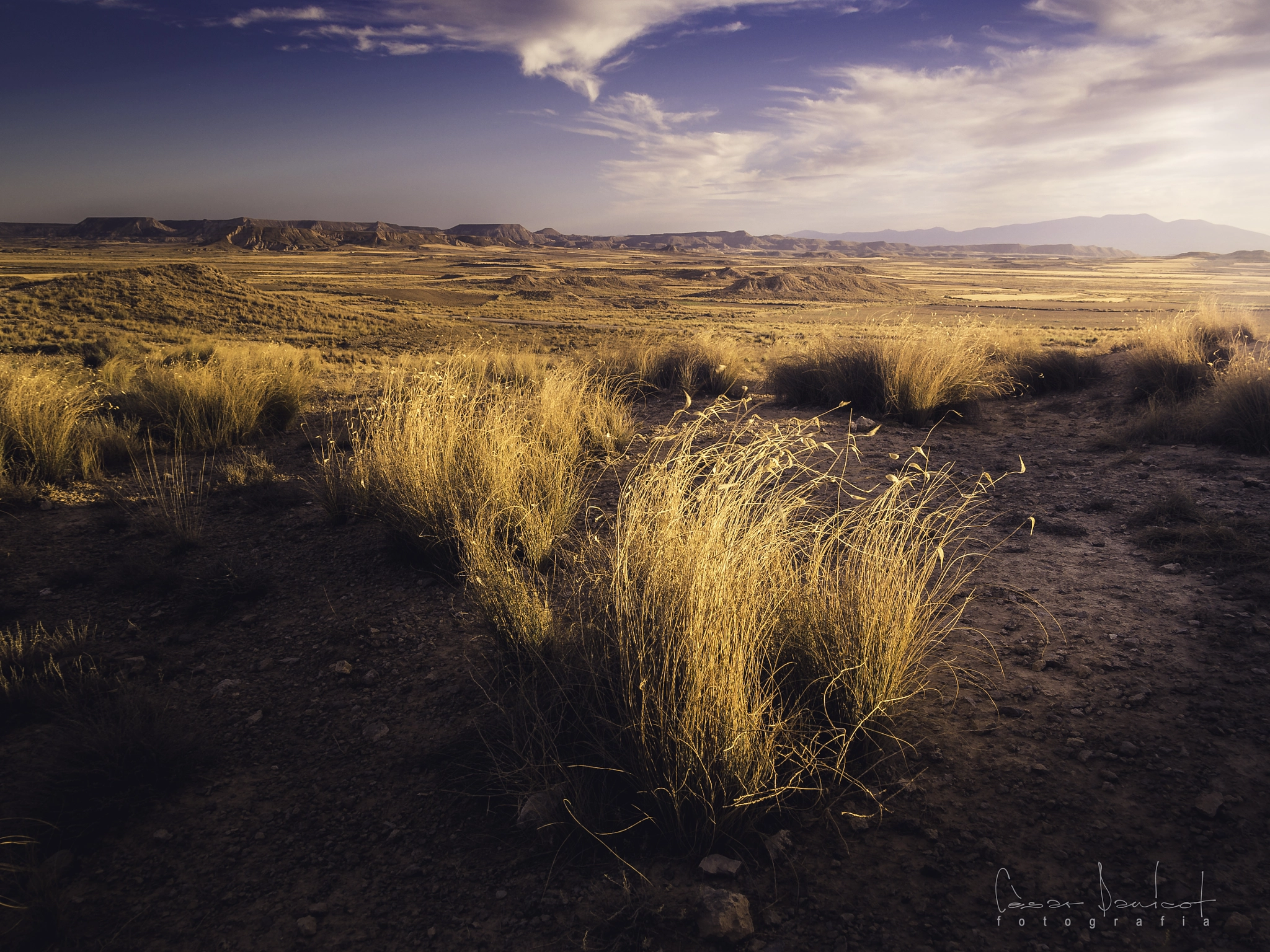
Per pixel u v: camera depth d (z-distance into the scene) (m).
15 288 38.78
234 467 7.94
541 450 6.57
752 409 10.56
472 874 2.65
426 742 3.41
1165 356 9.88
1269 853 2.50
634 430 9.14
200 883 2.65
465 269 168.38
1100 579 4.64
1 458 7.00
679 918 2.40
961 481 6.78
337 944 2.38
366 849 2.79
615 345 16.59
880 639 3.23
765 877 2.57
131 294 39.06
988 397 11.27
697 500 3.79
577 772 2.96
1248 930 2.21
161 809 3.03
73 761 3.09
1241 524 5.12
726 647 2.86
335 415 10.72
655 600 3.19
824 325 52.88
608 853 2.71
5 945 2.37
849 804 2.90
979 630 4.14
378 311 55.00
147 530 6.08
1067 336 32.28
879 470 7.18
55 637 4.27
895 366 9.94
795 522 4.71
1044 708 3.40
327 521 6.29
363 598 4.89
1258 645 3.71
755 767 2.80
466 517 5.27
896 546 3.70
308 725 3.58
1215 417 7.64
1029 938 2.26
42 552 5.63
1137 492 6.19
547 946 2.33
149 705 3.51
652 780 2.78
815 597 3.46
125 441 8.45
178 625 4.57
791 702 3.27
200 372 10.41
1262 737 3.05
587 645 3.42
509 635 3.74
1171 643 3.83
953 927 2.32
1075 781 2.92
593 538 4.75
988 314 58.56
